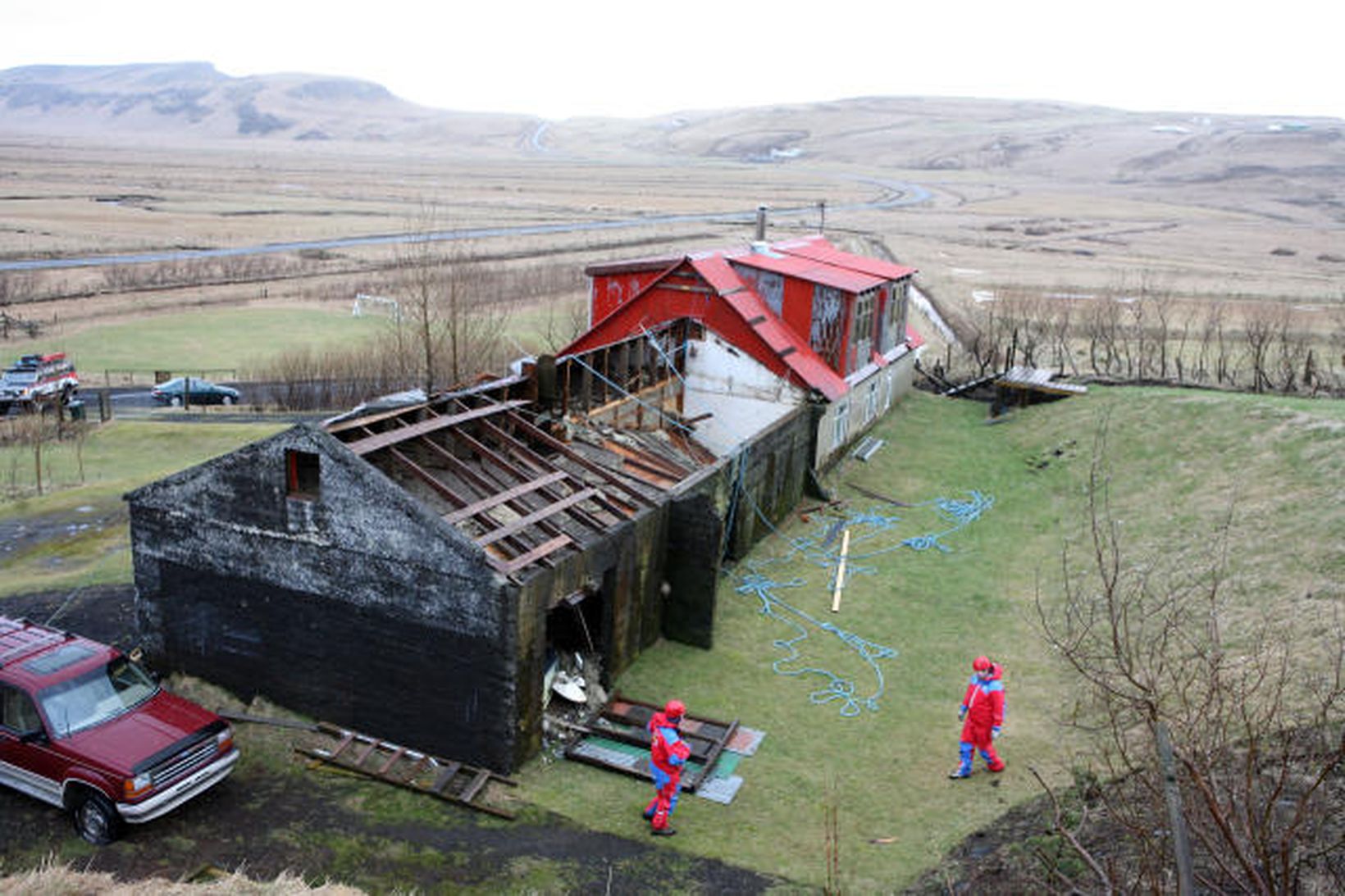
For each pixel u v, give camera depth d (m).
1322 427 22.06
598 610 16.98
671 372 27.16
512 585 13.02
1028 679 16.47
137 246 93.12
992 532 23.53
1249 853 8.21
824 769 14.13
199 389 42.78
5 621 14.35
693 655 17.41
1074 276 75.75
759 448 21.55
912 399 35.62
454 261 58.53
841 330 27.58
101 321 61.16
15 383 41.34
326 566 14.28
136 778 11.69
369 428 15.97
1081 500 24.23
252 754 14.10
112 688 13.06
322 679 14.77
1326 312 54.41
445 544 13.30
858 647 17.91
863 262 33.25
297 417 40.56
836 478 27.03
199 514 15.05
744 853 12.15
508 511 15.66
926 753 14.49
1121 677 14.67
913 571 21.36
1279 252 99.94
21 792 12.93
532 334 53.22
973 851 11.52
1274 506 19.61
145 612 16.08
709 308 26.97
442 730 13.98
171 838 12.15
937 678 16.86
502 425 18.50
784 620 18.91
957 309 55.81
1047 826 11.10
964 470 27.98
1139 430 26.72
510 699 13.41
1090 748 13.51
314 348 54.03
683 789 13.46
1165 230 126.75
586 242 101.25
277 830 12.36
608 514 16.23
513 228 116.69
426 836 12.30
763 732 15.06
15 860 11.70
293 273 80.50
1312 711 11.77
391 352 45.62
